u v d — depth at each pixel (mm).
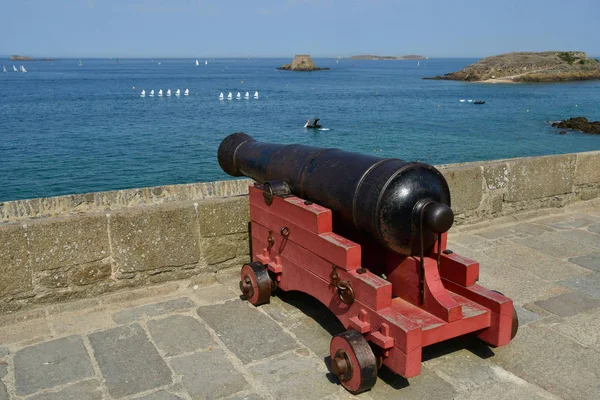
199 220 5188
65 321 4449
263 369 3701
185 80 124250
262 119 50406
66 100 69438
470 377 3604
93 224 4711
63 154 31625
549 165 7371
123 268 4898
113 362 3805
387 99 72188
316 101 70188
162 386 3510
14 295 4488
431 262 3697
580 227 6871
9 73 168375
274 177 4703
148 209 4973
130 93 83000
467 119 50062
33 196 22953
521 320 4387
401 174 3580
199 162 30062
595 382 3547
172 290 5020
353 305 3666
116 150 33188
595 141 37625
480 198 6898
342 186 3895
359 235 4133
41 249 4535
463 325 3547
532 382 3551
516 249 6059
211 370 3689
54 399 3377
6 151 32219
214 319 4453
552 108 58188
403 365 3291
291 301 4781
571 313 4512
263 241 4805
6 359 3865
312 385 3508
